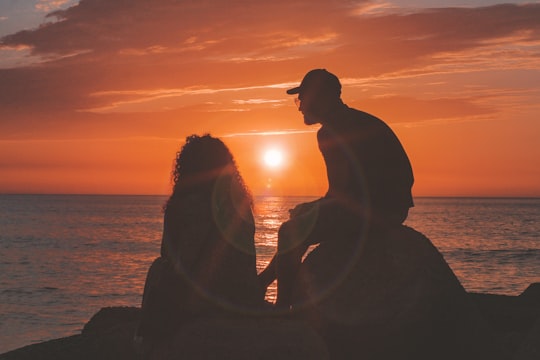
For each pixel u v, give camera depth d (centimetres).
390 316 435
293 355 372
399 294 444
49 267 4391
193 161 411
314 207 481
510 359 460
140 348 414
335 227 477
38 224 10600
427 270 451
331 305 453
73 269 4266
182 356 382
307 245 484
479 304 708
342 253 478
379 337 437
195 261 398
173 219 404
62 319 2466
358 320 440
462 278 3534
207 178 410
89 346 525
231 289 408
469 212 17525
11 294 3156
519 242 6397
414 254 460
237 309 409
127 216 14288
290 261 480
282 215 14212
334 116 503
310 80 508
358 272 464
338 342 447
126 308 697
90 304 2831
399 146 492
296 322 409
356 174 480
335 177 490
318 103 508
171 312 396
